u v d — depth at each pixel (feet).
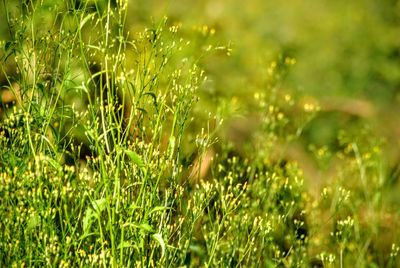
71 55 18.81
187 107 18.81
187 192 21.02
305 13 45.98
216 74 33.99
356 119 37.55
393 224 26.73
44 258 17.22
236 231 21.02
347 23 45.93
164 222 19.21
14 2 22.61
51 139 20.59
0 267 17.20
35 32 19.88
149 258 18.60
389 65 42.98
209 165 24.66
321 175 28.12
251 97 32.48
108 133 19.39
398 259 26.27
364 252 25.17
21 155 18.31
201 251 20.99
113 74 18.98
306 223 25.04
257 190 22.36
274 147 25.99
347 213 26.63
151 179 18.62
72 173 17.42
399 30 46.19
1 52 22.68
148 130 20.30
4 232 17.28
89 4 21.94
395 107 40.14
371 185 27.37
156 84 19.02
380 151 27.63
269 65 36.32
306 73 41.11
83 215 18.51
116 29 23.97
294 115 33.12
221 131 26.45
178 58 24.54
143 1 35.60
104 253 17.31
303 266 22.58
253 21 43.39
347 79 41.52
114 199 17.34
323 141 34.32
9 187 17.17
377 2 47.32
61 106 19.58
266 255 22.21
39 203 17.25
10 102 22.93
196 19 38.27
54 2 19.49
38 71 19.15
